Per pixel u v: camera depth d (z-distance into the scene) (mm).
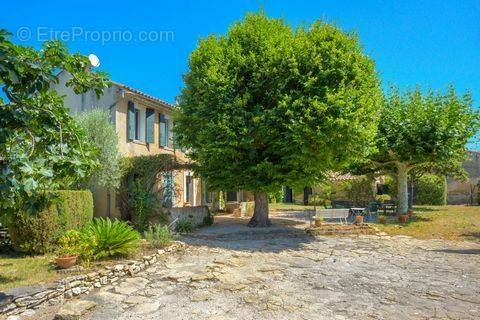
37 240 10438
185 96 17812
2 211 5793
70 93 18922
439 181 33688
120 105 18344
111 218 17578
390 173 24594
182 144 18016
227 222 20359
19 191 4863
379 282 8961
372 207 25297
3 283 7586
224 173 16484
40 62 5469
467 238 15914
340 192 34781
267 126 15141
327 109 14242
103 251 9734
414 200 34719
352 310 7012
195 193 25219
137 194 17141
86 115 15930
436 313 6852
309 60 15453
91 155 6520
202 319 6539
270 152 16141
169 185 19891
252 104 16328
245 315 6734
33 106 5617
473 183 38094
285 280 9070
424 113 20359
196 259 11203
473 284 8812
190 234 15891
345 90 14969
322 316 6699
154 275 9305
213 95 15945
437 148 19844
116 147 16188
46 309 6941
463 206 31516
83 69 5992
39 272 8484
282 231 16781
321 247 13898
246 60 16188
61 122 6004
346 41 16297
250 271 9891
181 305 7223
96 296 7719
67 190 11219
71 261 8844
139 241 11664
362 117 15164
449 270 10227
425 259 11742
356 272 9945
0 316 6246
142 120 20375
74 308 6832
